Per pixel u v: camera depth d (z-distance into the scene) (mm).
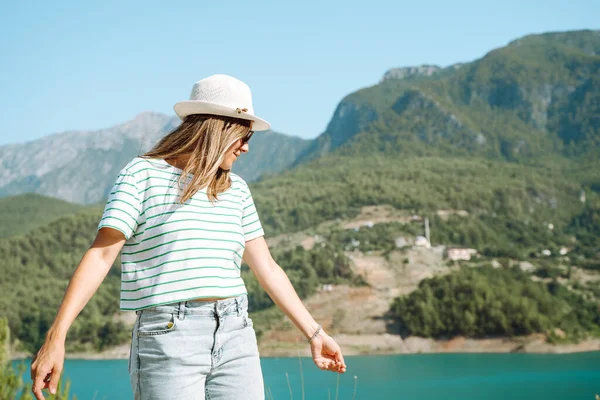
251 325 2154
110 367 87125
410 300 107625
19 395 4297
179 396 1951
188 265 2012
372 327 105625
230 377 2045
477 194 173500
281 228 158500
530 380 78688
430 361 93250
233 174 2336
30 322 103875
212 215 2107
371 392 71750
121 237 1996
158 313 1989
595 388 72562
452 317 103375
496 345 100875
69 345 101312
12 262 131500
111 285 112875
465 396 70938
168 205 2047
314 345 2389
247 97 2240
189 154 2145
